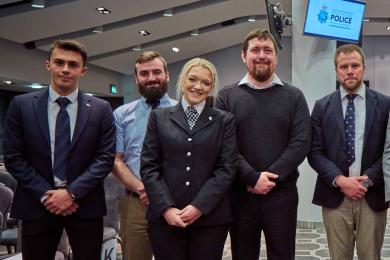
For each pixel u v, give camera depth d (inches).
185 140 76.6
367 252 90.7
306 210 192.1
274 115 86.7
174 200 75.9
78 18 247.8
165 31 312.5
